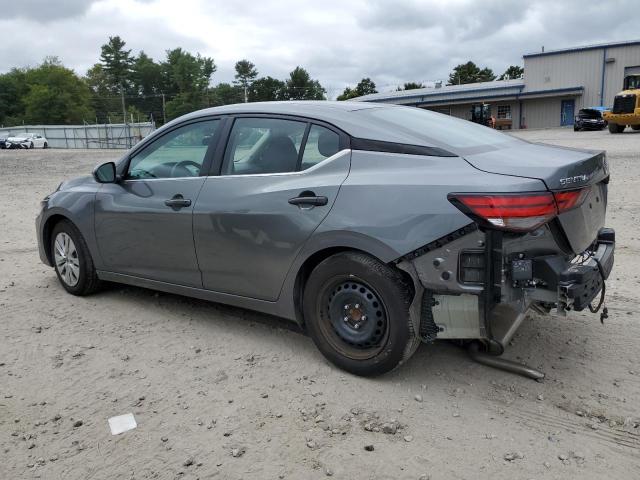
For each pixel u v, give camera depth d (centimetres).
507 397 349
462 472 280
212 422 325
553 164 323
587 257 356
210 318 479
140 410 338
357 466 285
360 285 357
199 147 443
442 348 416
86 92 12731
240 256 407
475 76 12544
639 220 836
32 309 509
